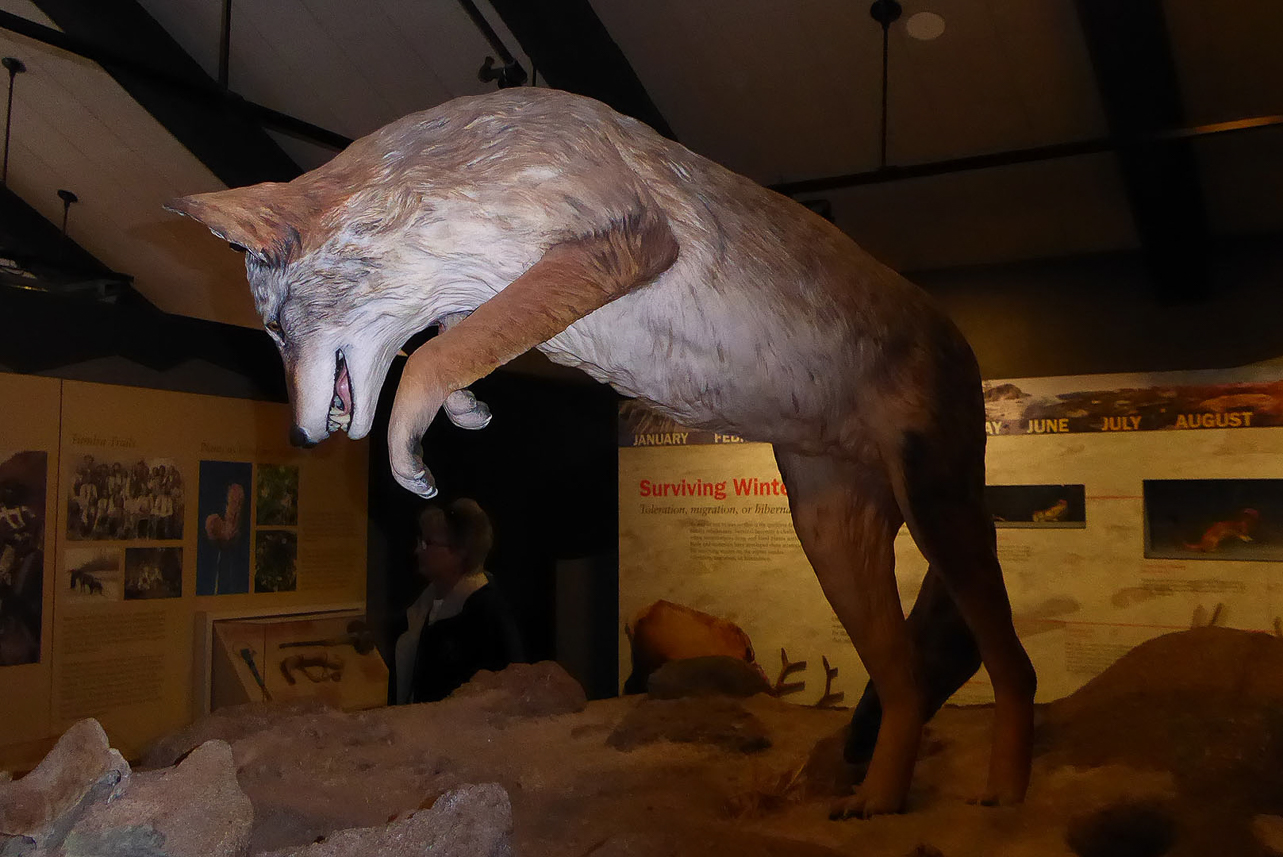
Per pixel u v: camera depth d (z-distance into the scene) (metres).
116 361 4.13
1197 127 4.27
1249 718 2.88
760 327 2.46
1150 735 3.01
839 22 4.55
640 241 2.22
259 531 4.71
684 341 2.45
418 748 3.37
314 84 5.26
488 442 5.86
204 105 4.46
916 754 2.78
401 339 2.43
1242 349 4.95
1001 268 5.61
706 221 2.40
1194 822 2.46
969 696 5.08
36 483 3.83
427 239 2.25
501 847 1.92
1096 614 4.84
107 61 4.03
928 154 5.18
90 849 1.60
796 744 3.56
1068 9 4.22
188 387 4.42
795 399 2.57
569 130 2.29
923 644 3.01
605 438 6.04
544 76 5.00
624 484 5.71
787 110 5.12
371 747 3.36
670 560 5.57
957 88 4.77
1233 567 4.60
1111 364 5.22
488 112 2.34
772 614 5.31
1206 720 2.96
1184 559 4.70
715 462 5.50
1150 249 5.05
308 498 4.96
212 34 4.95
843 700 5.13
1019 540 5.02
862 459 2.77
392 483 5.45
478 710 3.95
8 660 3.73
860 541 2.90
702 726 3.72
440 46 4.96
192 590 4.41
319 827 2.57
